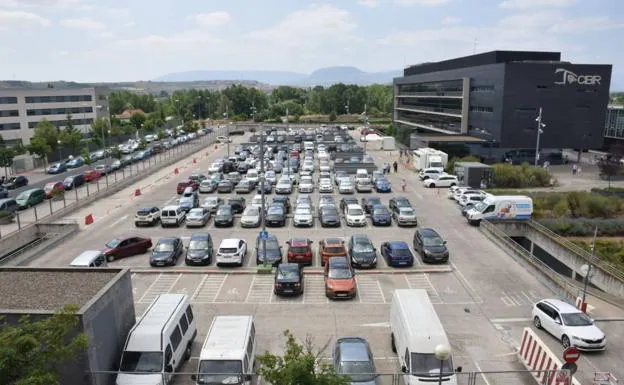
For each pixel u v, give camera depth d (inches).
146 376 604.7
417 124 4424.2
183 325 721.0
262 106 6860.2
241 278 1091.9
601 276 1148.5
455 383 615.2
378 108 7288.4
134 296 995.3
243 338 644.7
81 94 4448.8
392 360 734.5
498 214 1540.4
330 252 1157.7
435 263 1177.4
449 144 2883.9
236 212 1699.1
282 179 2101.4
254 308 932.6
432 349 626.2
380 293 1005.2
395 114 5147.6
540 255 1524.4
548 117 2822.3
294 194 2030.0
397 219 1549.0
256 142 3737.7
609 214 1795.0
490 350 773.9
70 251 1294.3
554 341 806.5
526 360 714.2
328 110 7017.7
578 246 1379.2
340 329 842.8
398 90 5073.8
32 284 696.4
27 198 1834.4
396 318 729.6
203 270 1130.7
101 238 1411.2
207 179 2079.2
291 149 3272.6
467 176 2190.0
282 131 4613.7
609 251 1454.2
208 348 618.2
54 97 4227.4
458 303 957.8
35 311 586.2
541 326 843.4
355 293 981.8
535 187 2215.8
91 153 3230.8
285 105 6712.6
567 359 630.5
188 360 728.3
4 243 1316.4
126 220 1612.9
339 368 613.3
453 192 1935.3
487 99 2972.4
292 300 970.7
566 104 2815.0
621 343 808.3
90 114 4539.9
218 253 1144.8
